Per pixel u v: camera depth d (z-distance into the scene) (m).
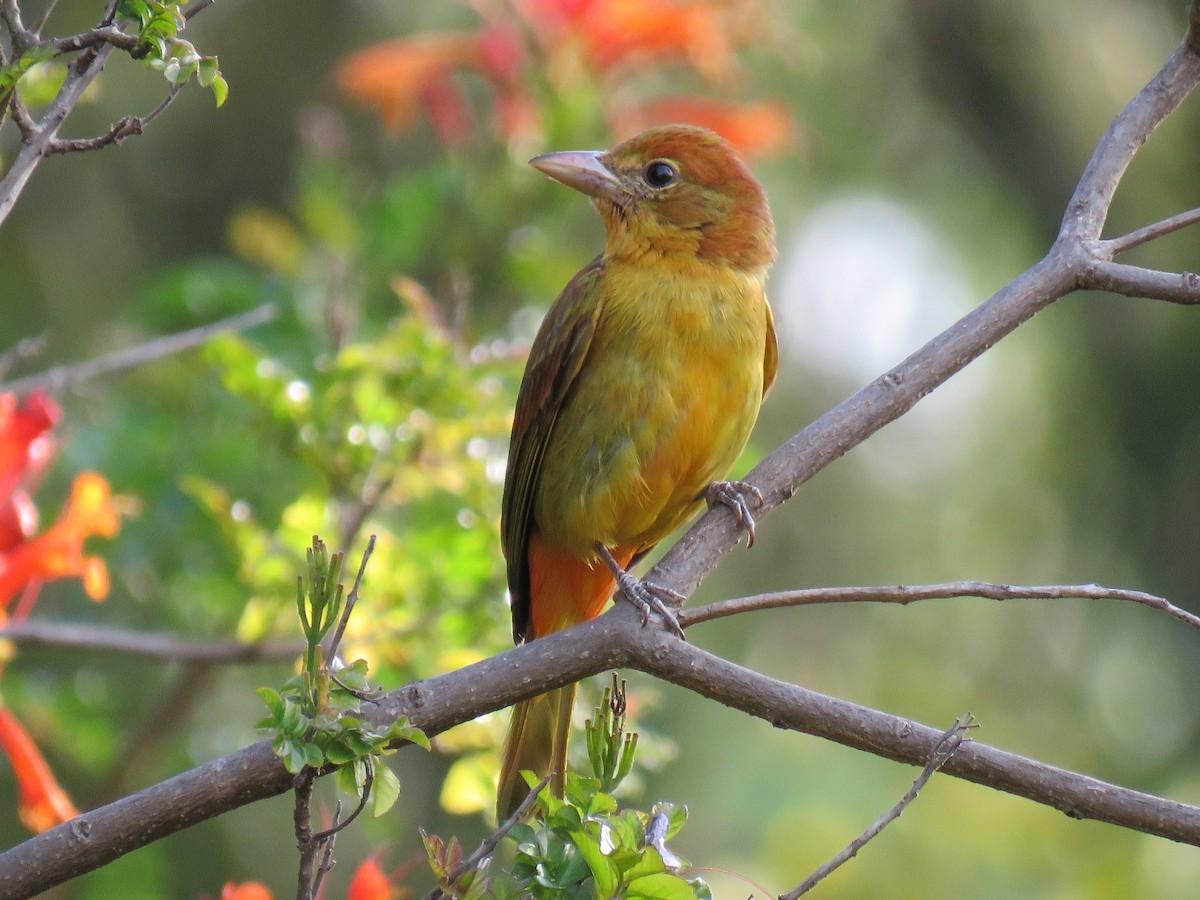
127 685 11.52
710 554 6.55
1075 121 15.27
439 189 10.91
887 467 15.76
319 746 4.82
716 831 13.58
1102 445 14.89
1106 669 15.08
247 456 10.09
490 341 10.65
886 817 5.18
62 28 12.96
